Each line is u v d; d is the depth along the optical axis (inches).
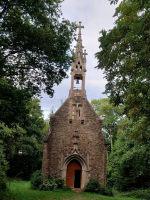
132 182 989.8
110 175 1253.1
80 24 1002.7
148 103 410.3
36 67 521.7
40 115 1514.5
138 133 511.5
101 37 462.0
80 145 791.1
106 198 615.2
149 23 328.8
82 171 768.9
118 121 1396.4
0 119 365.1
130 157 793.6
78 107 845.2
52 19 493.4
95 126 817.5
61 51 503.8
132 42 366.6
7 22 431.8
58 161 768.3
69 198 575.2
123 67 403.5
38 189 706.2
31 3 373.1
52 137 791.7
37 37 450.0
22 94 372.2
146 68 366.9
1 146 764.6
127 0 398.9
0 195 472.4
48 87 557.9
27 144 1344.7
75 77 928.3
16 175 1369.3
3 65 341.4
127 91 407.5
